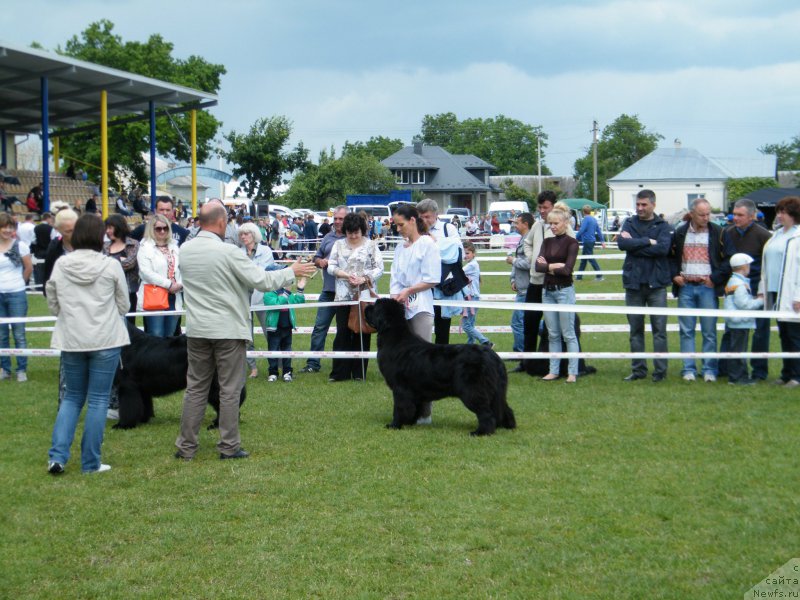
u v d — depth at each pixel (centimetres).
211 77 4931
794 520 457
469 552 423
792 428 657
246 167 4594
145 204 2853
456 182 7400
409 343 677
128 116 3334
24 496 516
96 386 563
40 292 1727
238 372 599
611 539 436
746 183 5912
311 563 413
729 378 861
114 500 507
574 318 879
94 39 4769
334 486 529
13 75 2334
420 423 699
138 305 830
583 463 570
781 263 821
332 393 837
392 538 442
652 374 888
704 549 421
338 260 881
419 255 704
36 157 5484
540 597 373
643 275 862
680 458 580
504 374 664
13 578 400
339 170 5506
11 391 855
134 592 386
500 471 553
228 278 579
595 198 6419
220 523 469
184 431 598
